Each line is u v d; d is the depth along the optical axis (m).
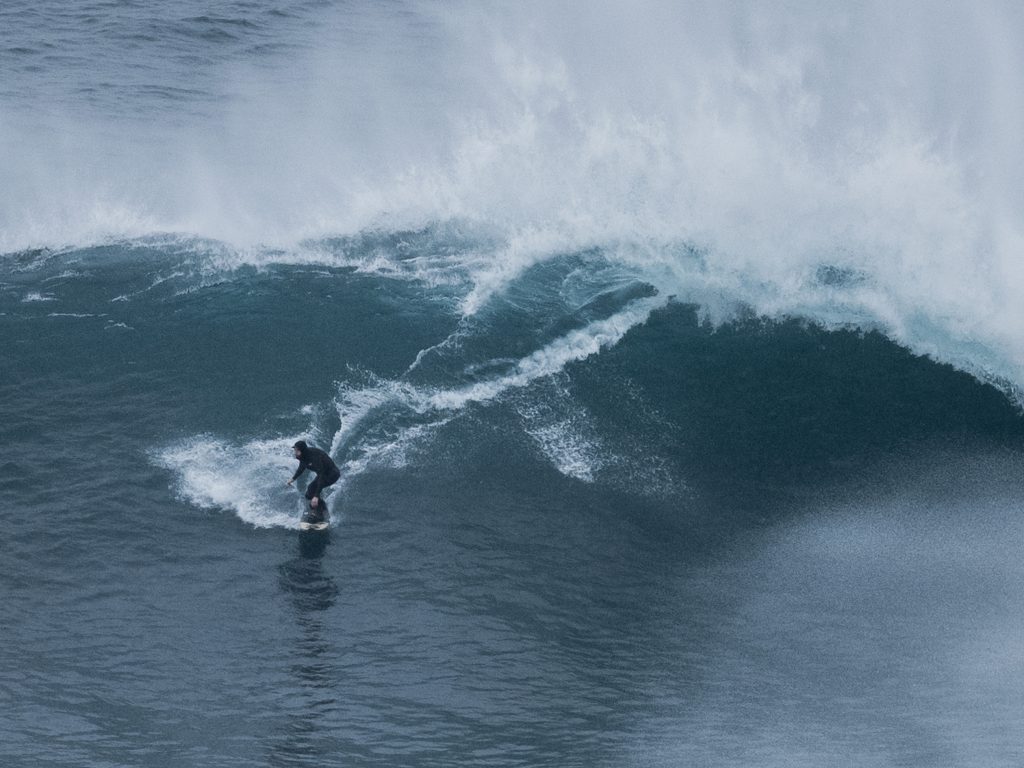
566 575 82.00
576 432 95.12
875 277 112.56
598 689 72.44
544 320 107.50
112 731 67.88
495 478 89.81
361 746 67.50
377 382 98.94
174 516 84.50
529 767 66.00
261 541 82.88
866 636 77.56
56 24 182.62
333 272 115.94
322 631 76.06
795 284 112.31
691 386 101.25
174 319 107.69
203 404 96.12
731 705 71.19
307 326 106.62
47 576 79.19
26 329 105.88
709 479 92.06
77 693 70.50
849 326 108.31
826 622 78.69
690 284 112.75
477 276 114.75
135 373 100.06
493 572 81.69
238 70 169.00
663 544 85.44
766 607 79.94
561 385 99.75
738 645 76.50
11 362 101.06
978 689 72.44
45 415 94.69
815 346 106.44
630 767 65.69
